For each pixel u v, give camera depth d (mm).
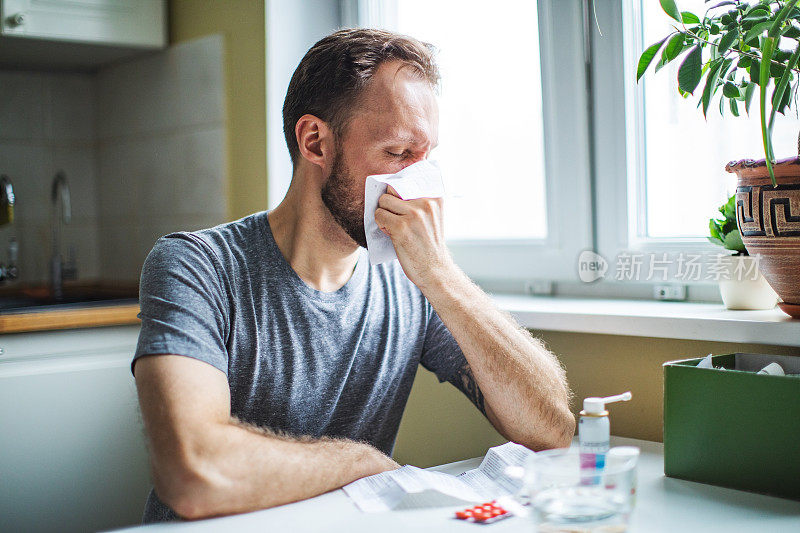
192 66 2246
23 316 1790
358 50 1135
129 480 1930
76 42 2227
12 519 1755
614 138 1552
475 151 1876
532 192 1756
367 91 1120
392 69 1129
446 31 1919
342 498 909
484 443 1575
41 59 2510
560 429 1107
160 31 2334
